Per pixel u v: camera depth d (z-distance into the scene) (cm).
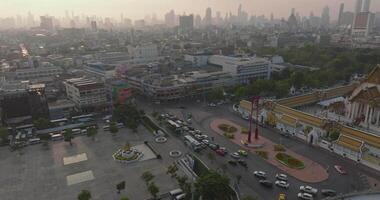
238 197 10894
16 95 18975
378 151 13738
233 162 13712
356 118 18438
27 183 12262
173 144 15988
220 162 13900
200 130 17925
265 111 19025
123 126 18862
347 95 19788
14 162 14175
